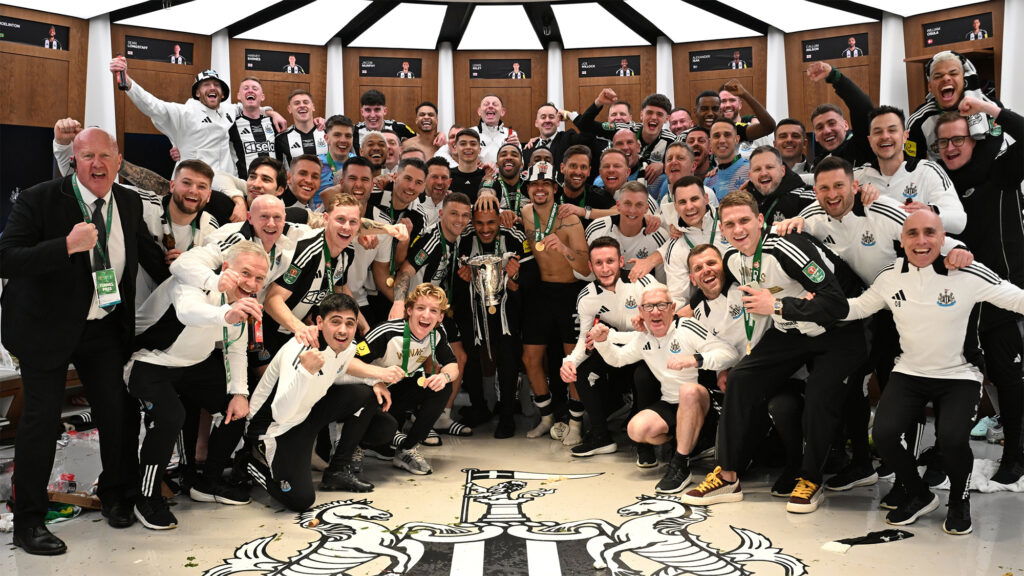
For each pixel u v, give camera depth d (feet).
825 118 16.97
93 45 22.97
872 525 11.28
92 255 10.65
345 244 13.38
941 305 11.11
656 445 14.61
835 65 24.53
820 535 10.92
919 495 11.50
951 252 10.98
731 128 17.48
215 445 12.62
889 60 23.47
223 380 12.35
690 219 14.61
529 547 10.56
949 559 10.00
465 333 17.15
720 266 13.32
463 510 12.13
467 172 18.75
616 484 13.43
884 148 13.55
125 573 9.80
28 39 22.02
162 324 11.51
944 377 11.33
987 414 16.48
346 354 12.37
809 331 12.22
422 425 14.19
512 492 13.06
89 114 23.12
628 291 15.19
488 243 16.70
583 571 9.77
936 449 13.41
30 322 10.53
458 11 24.81
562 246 15.88
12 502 11.63
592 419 15.44
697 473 13.98
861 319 12.32
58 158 13.73
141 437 15.71
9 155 22.07
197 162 12.35
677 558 10.14
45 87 22.39
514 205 17.24
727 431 12.50
